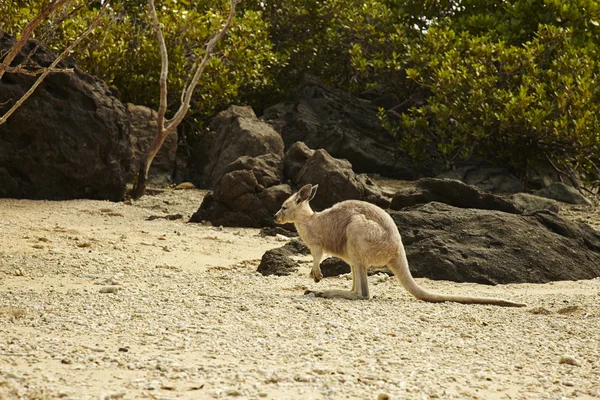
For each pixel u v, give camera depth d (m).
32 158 18.55
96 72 23.12
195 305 8.75
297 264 11.90
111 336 7.11
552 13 25.41
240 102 26.89
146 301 8.95
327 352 6.67
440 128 24.20
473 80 23.02
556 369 6.46
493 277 11.05
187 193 21.34
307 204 9.85
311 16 28.75
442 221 12.09
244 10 28.94
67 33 22.14
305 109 25.53
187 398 5.28
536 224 12.37
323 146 24.19
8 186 18.41
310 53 28.78
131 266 11.80
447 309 8.86
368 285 10.18
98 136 19.19
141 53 24.16
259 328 7.55
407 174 24.58
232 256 13.37
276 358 6.41
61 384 5.52
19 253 12.21
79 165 18.95
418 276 11.13
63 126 18.80
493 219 12.20
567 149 23.33
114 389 5.43
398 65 24.83
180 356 6.42
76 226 15.41
